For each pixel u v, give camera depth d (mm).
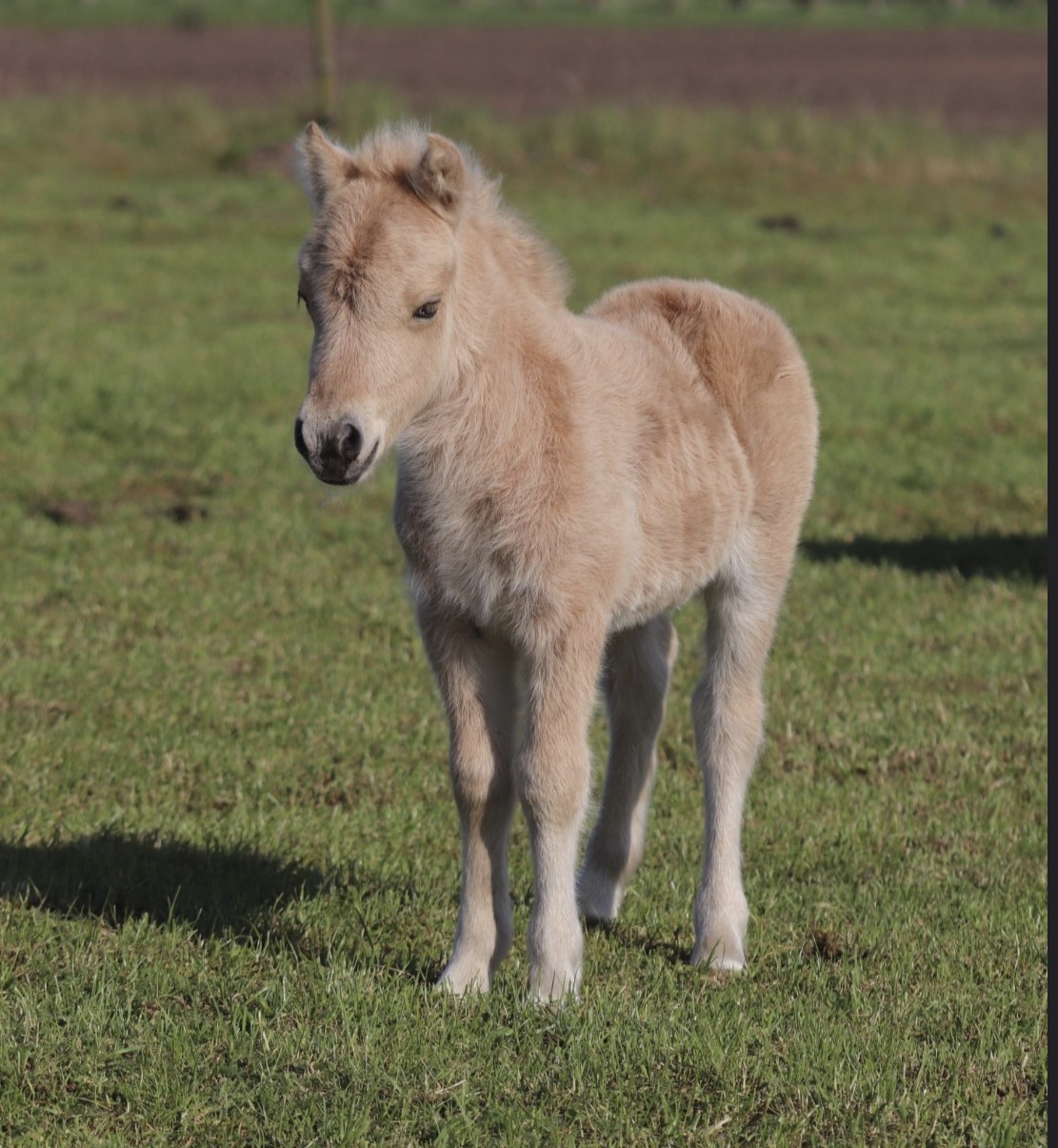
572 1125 6652
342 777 10758
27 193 36094
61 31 71375
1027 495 18797
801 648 13812
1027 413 22359
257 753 11102
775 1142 6508
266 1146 6508
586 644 7402
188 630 13664
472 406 7211
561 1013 7289
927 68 64500
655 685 8930
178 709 11812
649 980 8102
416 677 12836
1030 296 30734
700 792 10961
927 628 14500
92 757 10805
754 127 43844
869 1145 6641
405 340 6801
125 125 42969
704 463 8312
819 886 9367
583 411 7492
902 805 10703
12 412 20203
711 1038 7215
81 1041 7078
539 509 7230
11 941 8109
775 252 33125
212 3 85938
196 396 21703
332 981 7602
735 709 8844
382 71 57875
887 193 40406
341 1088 6828
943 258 33812
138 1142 6496
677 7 91062
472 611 7430
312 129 7168
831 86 57375
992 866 9711
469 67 60594
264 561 15625
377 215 6816
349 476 6699
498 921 7789
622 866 9031
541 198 37438
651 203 38031
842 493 18922
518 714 7812
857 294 30281
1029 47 74062
